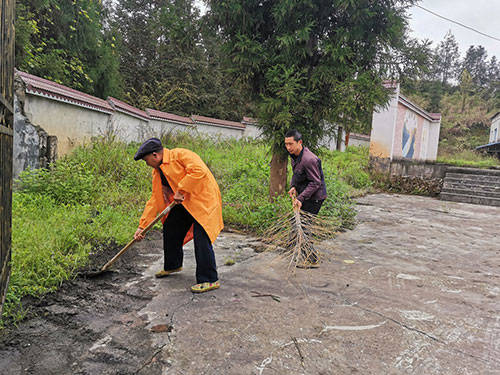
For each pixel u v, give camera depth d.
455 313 2.77
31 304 2.64
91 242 4.04
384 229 5.92
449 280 3.55
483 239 5.52
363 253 4.41
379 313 2.72
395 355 2.15
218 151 12.52
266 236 4.68
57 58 10.74
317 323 2.53
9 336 2.22
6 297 2.50
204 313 2.63
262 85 5.67
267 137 5.82
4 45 2.10
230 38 5.63
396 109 12.05
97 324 2.41
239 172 8.16
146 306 2.71
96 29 12.44
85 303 2.71
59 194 5.51
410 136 14.41
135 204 5.73
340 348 2.21
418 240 5.24
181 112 20.66
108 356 2.05
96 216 4.80
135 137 12.21
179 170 3.02
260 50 5.29
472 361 2.11
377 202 9.24
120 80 15.36
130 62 21.38
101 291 2.95
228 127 18.22
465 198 10.46
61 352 2.08
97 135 9.02
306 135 5.55
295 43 5.20
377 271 3.74
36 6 9.82
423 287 3.32
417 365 2.05
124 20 22.27
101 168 7.07
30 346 2.12
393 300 2.99
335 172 9.87
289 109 5.39
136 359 2.03
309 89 5.53
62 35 11.02
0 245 2.08
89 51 12.73
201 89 21.89
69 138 7.68
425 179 11.93
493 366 2.06
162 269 3.51
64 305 2.66
